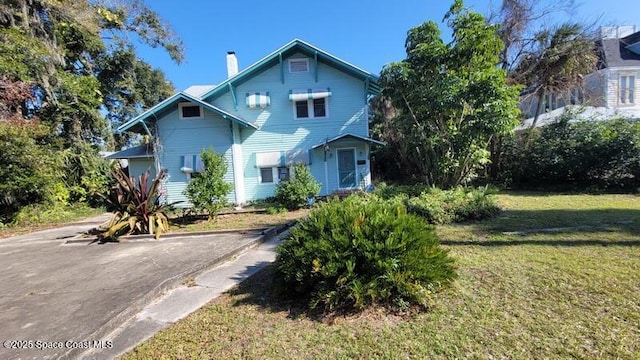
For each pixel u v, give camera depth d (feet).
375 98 55.31
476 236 17.67
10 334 9.36
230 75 47.85
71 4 42.78
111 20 48.78
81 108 44.16
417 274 9.86
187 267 15.21
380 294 9.63
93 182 43.62
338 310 9.90
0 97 33.81
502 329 8.32
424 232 11.27
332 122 44.01
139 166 46.14
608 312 8.85
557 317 8.75
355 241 10.37
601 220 19.80
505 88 27.20
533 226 19.24
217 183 28.96
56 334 9.24
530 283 11.05
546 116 47.96
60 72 42.52
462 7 29.19
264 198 43.98
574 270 11.94
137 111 63.05
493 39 27.81
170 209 30.37
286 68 43.65
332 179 43.70
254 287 12.61
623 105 50.06
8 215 34.17
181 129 41.96
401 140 42.24
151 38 55.98
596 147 34.37
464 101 28.35
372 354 7.66
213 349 8.30
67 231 29.55
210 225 26.78
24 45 36.17
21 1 37.68
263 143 44.16
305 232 11.66
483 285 11.12
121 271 15.39
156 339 8.97
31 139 34.88
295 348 8.14
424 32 30.55
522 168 40.91
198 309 10.89
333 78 43.70
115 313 10.39
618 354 7.03
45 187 36.14
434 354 7.49
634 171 32.53
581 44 39.75
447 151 30.99
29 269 16.78
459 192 25.80
